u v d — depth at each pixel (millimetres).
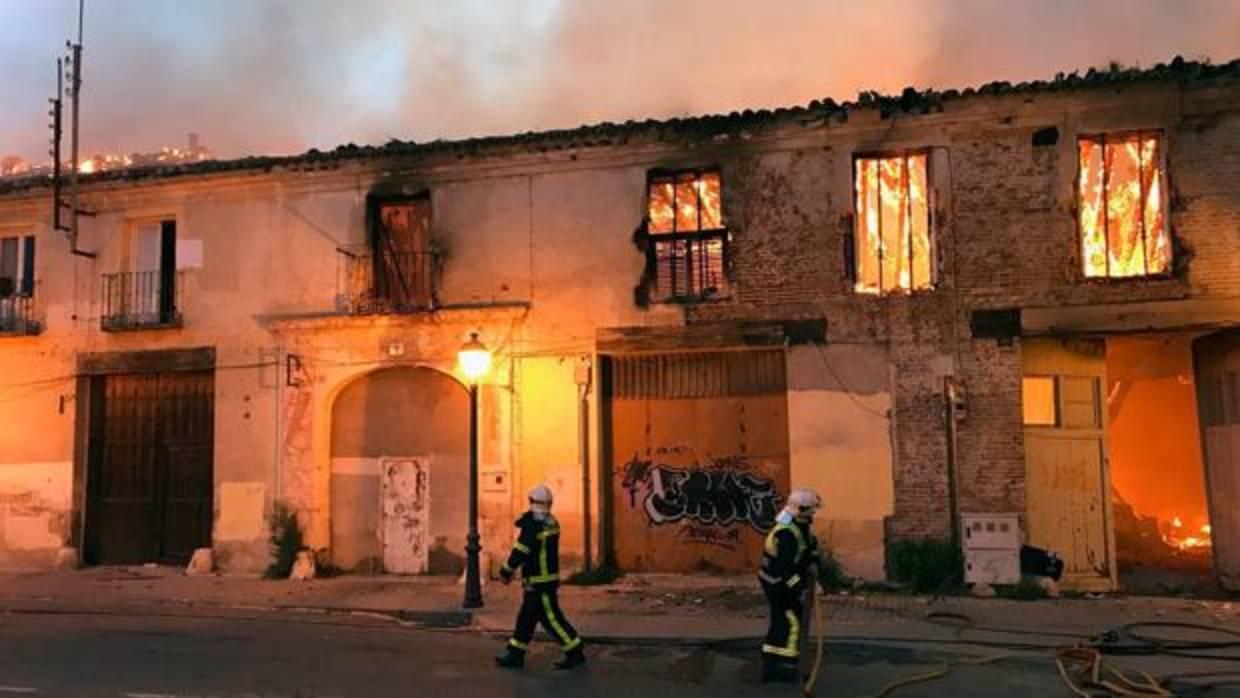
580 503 15773
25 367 18547
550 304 16219
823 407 15094
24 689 9234
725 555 15781
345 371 16953
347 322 16828
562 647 10281
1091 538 14680
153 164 21531
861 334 15047
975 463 14500
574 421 15953
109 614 13773
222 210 17859
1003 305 14586
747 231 15570
